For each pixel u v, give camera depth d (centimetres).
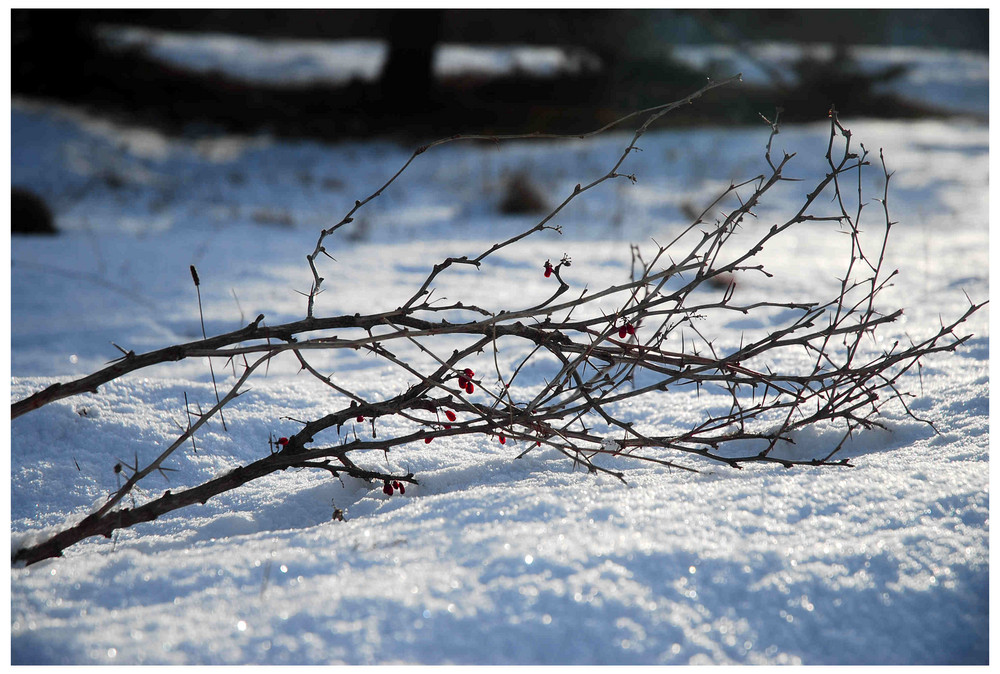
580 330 242
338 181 1540
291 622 157
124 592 175
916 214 1173
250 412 351
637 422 333
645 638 154
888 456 250
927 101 2797
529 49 3153
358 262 842
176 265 817
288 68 2792
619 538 184
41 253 851
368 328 232
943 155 1628
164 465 306
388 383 394
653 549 179
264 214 1193
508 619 157
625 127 2102
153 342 548
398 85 2292
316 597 165
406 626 155
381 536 194
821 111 2377
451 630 154
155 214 1248
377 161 1783
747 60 2723
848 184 1391
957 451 245
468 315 594
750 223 1116
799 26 2609
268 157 1831
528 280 741
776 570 174
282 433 338
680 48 3023
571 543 181
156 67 2464
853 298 573
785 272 730
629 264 800
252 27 3397
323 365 464
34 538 231
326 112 2267
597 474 252
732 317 532
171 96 2300
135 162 1728
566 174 1559
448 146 1919
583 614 159
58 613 168
